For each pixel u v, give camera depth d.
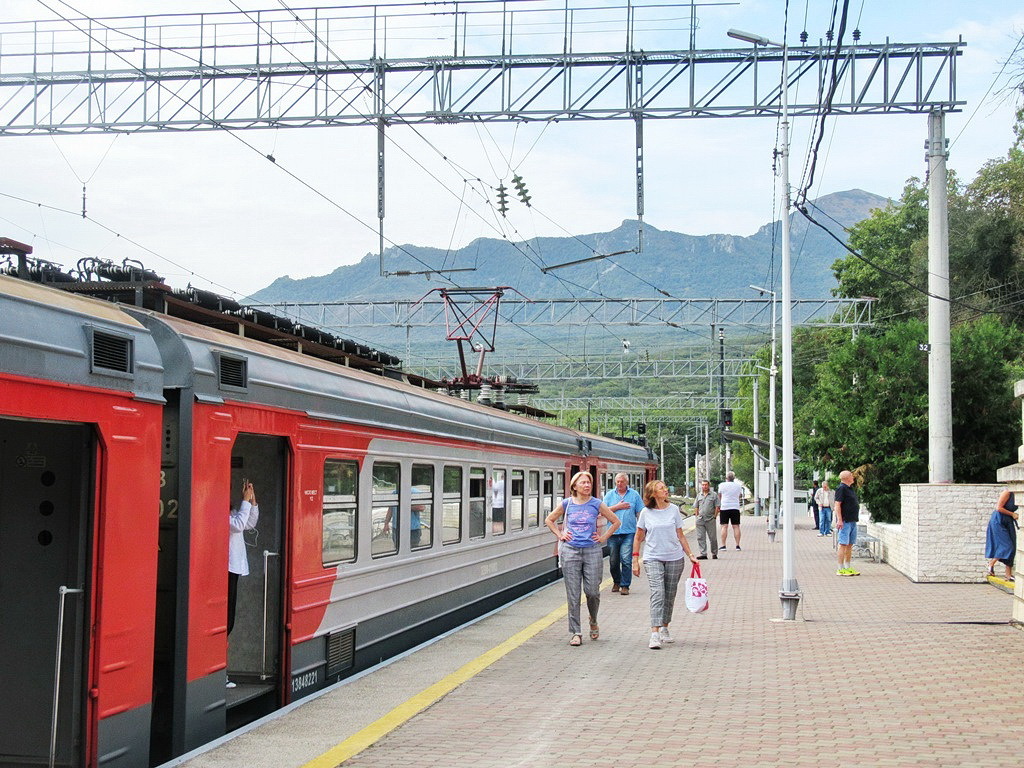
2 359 6.30
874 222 60.16
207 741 8.56
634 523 18.92
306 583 10.60
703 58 20.77
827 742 8.16
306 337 13.52
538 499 21.95
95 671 7.12
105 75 21.00
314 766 7.58
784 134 17.27
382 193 20.97
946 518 20.91
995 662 11.77
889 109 20.75
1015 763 7.48
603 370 52.50
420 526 14.42
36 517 7.21
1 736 7.14
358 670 12.20
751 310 43.16
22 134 21.25
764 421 74.06
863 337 29.03
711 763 7.58
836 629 14.57
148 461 7.77
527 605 17.25
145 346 7.86
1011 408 26.59
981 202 44.50
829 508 41.19
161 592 8.30
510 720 9.07
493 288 27.28
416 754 7.94
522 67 20.94
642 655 12.43
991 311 39.38
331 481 11.33
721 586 20.88
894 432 27.55
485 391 24.75
